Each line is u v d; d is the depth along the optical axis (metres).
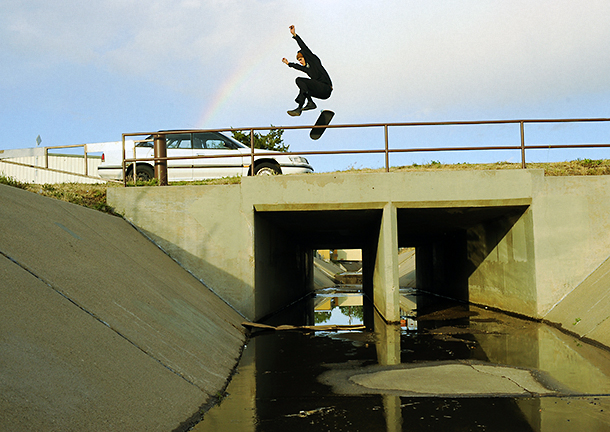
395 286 11.62
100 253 7.65
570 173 12.45
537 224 11.04
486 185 11.24
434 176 11.38
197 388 5.47
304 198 11.56
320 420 4.91
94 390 3.94
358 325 11.82
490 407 5.28
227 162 14.83
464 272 17.55
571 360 7.41
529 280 11.38
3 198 7.00
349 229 17.48
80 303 5.36
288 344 9.38
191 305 8.84
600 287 9.85
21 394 3.30
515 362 7.41
